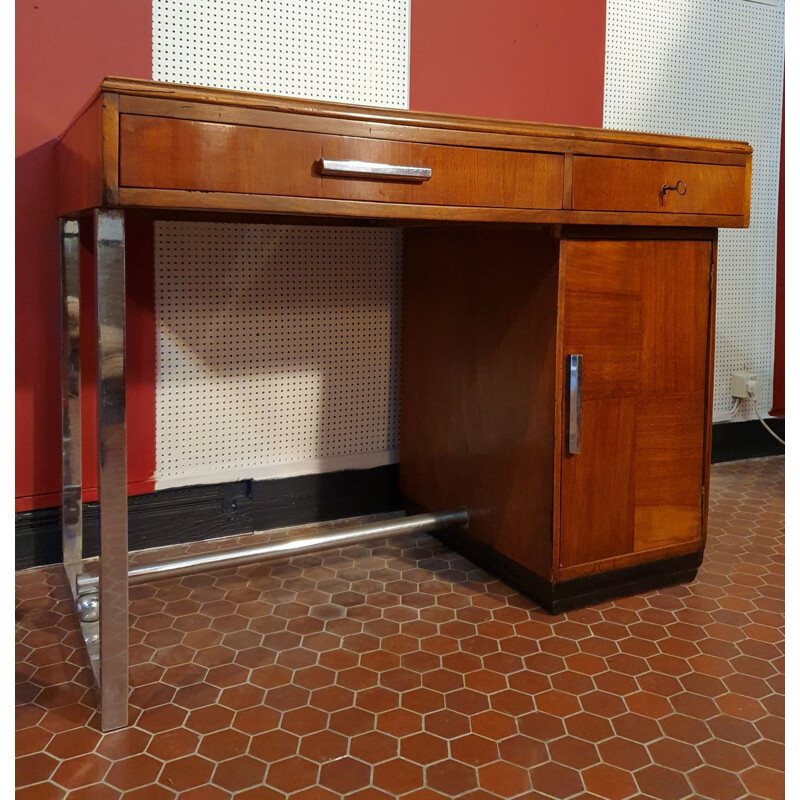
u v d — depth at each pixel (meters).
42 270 1.74
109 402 1.14
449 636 1.51
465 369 1.84
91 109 1.16
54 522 1.82
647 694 1.30
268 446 2.04
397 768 1.10
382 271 2.13
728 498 2.43
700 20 2.58
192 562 1.58
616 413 1.61
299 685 1.33
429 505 2.05
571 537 1.59
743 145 1.63
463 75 2.19
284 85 1.94
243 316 1.96
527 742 1.17
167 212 1.54
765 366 2.88
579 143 1.43
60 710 1.25
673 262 1.64
